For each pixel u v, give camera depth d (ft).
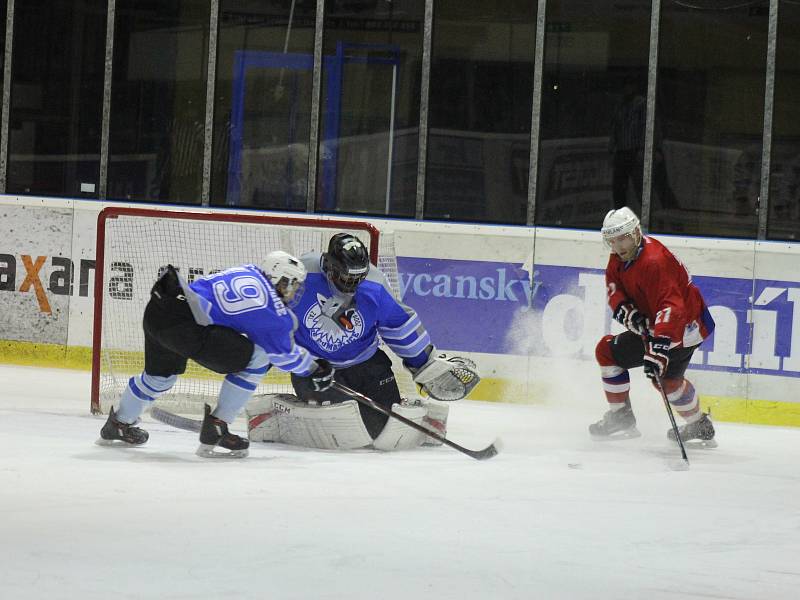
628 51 96.99
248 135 103.19
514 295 92.99
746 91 94.94
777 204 94.58
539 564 39.04
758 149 94.94
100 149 104.22
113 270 93.91
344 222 77.10
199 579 34.81
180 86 103.55
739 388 88.74
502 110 99.35
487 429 76.59
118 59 103.96
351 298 64.28
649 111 96.58
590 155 98.17
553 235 92.02
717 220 96.12
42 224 98.99
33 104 104.83
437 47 100.01
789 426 87.71
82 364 98.63
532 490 53.26
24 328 99.81
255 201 103.55
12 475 49.85
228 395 57.82
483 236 93.45
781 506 52.34
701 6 95.50
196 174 103.86
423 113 100.37
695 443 73.10
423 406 65.67
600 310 91.30
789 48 93.91
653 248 67.46
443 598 34.24
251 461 57.31
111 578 34.42
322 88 101.91
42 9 104.32
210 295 56.90
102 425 67.87
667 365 66.49
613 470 60.54
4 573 34.37
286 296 58.75
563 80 98.27
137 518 42.68
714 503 52.29
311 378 59.47
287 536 40.98
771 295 88.02
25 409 73.31
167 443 62.39
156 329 56.54
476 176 100.17
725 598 36.06
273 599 33.09
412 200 101.19
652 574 38.63
